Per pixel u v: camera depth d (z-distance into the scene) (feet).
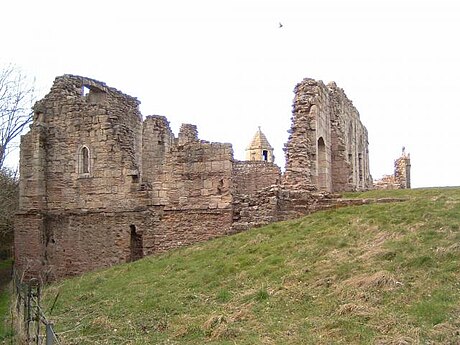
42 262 89.71
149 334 41.91
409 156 155.84
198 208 79.71
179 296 49.83
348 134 120.06
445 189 75.87
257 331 38.63
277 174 123.13
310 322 38.65
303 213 72.33
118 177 86.07
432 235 49.03
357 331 35.70
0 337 46.47
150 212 82.89
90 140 88.74
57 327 45.88
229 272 54.03
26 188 91.81
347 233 55.93
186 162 81.05
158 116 110.63
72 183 89.81
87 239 87.81
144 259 73.92
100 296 55.93
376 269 44.83
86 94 96.53
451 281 40.57
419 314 36.58
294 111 87.04
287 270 50.29
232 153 79.15
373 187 155.33
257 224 72.18
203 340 38.73
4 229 105.91
